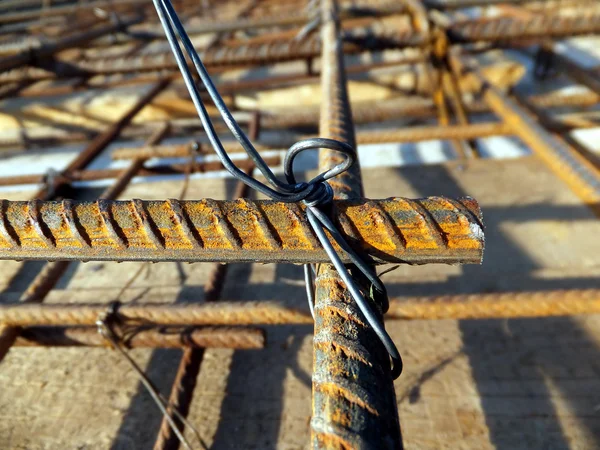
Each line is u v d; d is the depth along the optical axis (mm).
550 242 215
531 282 196
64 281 215
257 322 139
